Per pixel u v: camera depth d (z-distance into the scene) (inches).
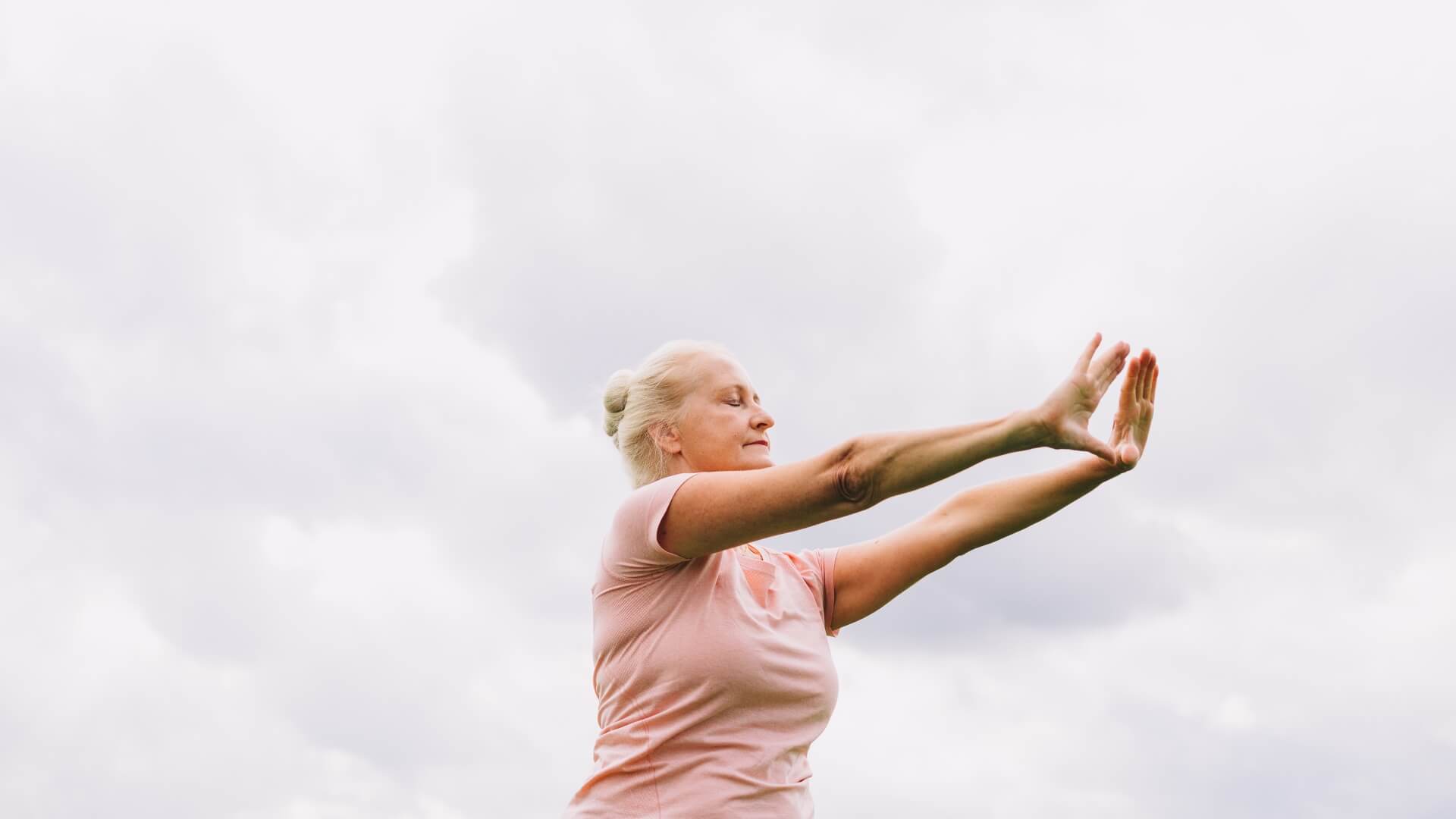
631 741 134.3
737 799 129.8
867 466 114.7
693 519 126.3
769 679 133.0
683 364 150.6
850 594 149.9
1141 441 133.3
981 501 148.6
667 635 133.1
